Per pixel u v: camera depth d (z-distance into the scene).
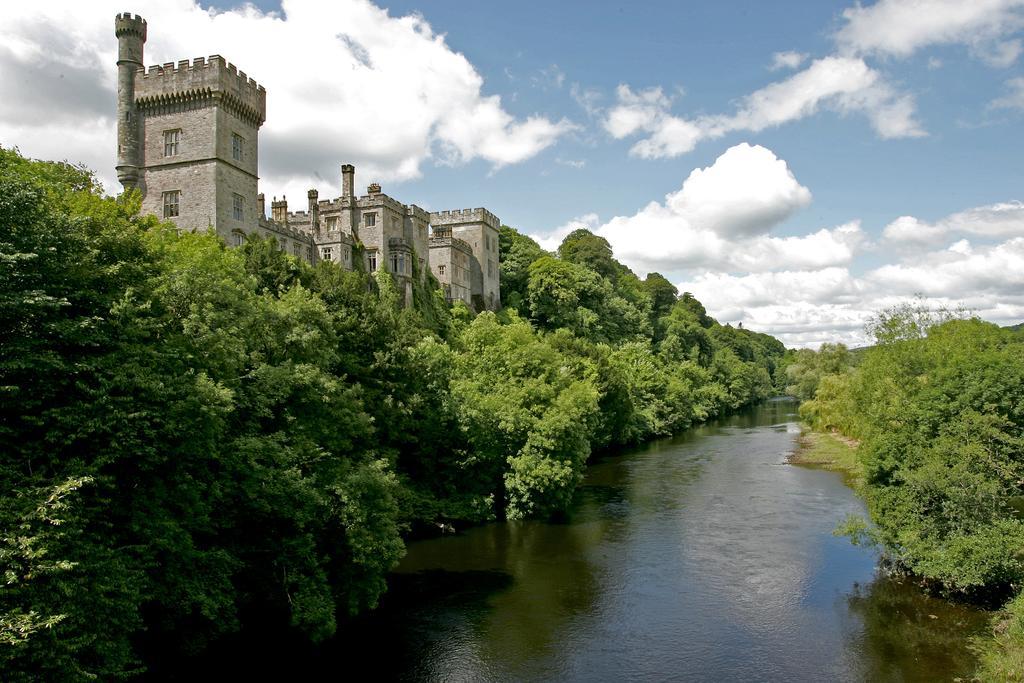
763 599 31.77
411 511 42.16
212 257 38.34
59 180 30.30
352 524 27.69
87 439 18.34
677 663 25.77
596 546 41.12
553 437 48.31
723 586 33.66
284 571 26.94
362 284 47.66
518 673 25.34
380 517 29.16
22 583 15.33
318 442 31.12
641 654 26.61
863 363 70.19
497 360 54.97
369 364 42.75
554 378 55.34
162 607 22.39
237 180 56.88
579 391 53.62
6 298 16.14
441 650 27.30
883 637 27.09
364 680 24.86
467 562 38.59
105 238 21.94
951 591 30.53
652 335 138.88
